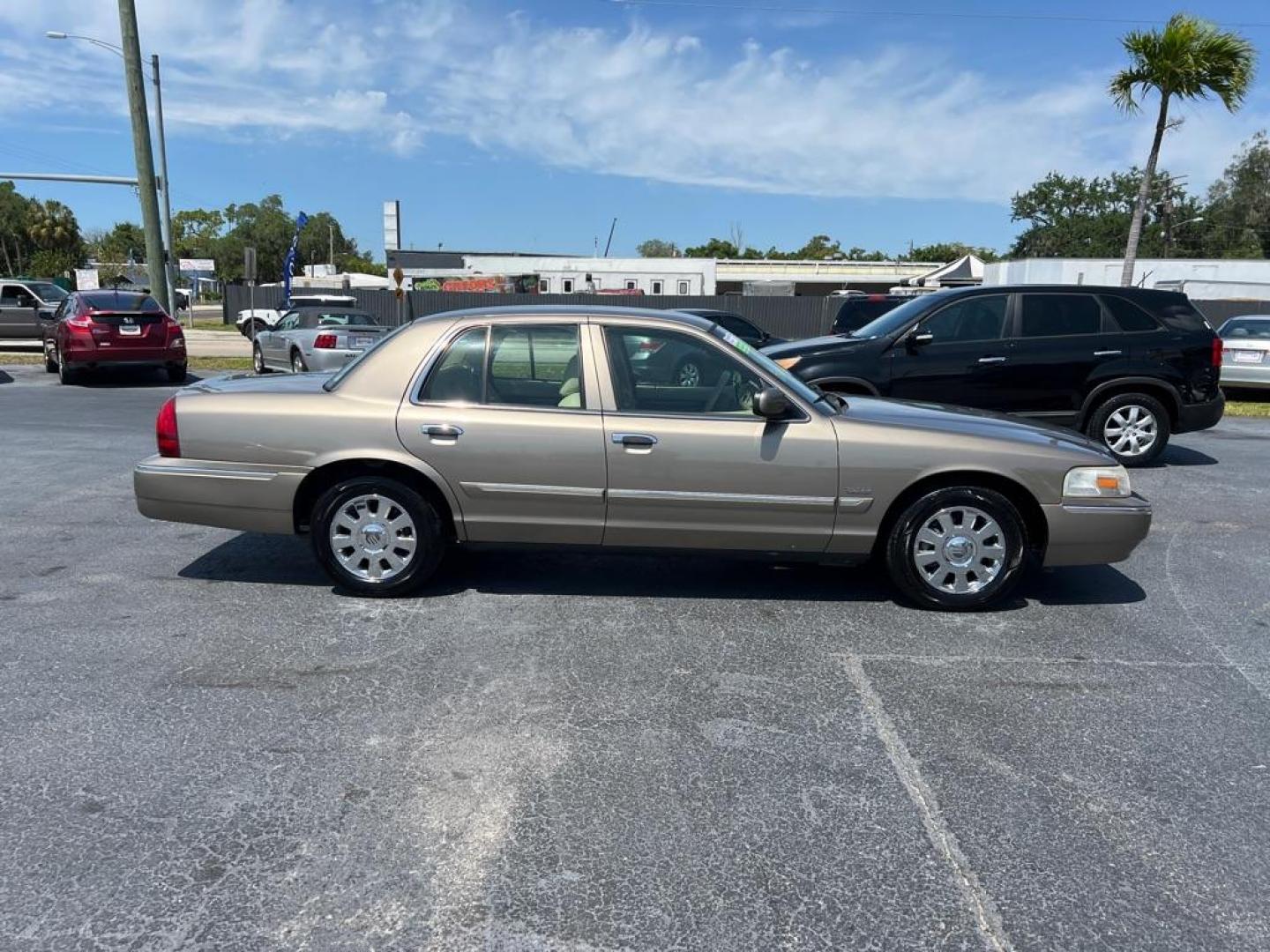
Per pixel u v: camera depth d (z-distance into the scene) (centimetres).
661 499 480
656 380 488
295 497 494
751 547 492
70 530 637
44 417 1147
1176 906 266
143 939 245
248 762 333
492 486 484
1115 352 891
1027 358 882
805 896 268
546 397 488
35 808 303
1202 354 901
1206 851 293
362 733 357
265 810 304
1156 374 895
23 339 2308
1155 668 434
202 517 500
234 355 2258
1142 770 341
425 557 499
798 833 298
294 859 280
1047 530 491
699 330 491
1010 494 502
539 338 491
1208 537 670
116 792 313
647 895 267
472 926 252
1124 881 277
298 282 5281
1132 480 859
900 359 876
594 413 482
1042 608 512
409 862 279
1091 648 457
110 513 682
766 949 246
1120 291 901
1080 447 501
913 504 488
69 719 363
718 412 486
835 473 479
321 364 1483
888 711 384
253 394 500
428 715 372
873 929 255
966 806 316
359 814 303
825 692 401
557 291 4553
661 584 540
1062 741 362
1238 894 272
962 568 497
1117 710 389
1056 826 305
